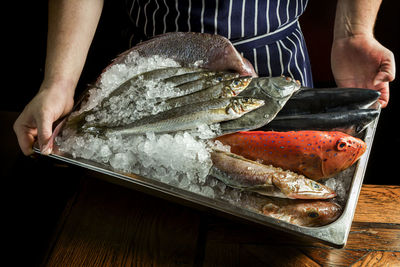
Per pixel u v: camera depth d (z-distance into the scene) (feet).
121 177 3.11
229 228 3.24
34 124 3.55
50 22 4.11
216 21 3.97
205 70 3.63
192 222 3.28
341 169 3.12
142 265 3.10
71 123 3.39
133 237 3.22
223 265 3.09
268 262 3.10
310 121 3.26
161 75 3.61
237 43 4.05
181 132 3.28
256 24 3.98
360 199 3.35
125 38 4.44
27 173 4.41
